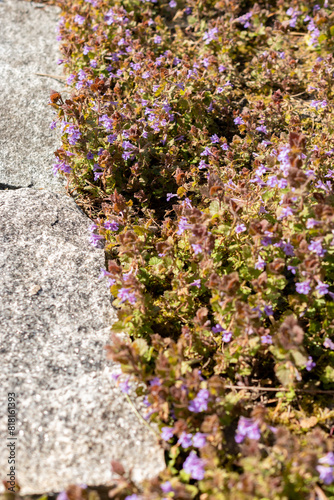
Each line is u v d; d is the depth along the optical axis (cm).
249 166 94
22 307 76
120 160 91
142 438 67
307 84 109
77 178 92
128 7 125
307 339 74
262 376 74
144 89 98
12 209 85
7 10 134
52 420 68
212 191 77
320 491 65
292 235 73
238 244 79
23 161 96
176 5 131
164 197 93
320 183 80
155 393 67
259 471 63
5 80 110
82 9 126
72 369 71
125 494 65
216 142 94
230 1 120
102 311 77
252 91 110
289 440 65
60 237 83
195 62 104
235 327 71
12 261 80
